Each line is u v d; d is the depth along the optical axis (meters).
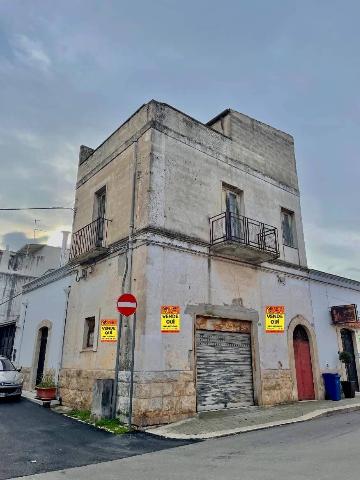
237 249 11.08
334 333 14.62
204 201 11.50
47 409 11.01
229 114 13.59
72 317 12.67
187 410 9.32
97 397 9.27
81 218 13.63
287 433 7.61
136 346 9.18
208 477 4.77
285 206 14.44
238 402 10.69
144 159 10.84
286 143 15.62
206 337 10.54
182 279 10.21
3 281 25.44
